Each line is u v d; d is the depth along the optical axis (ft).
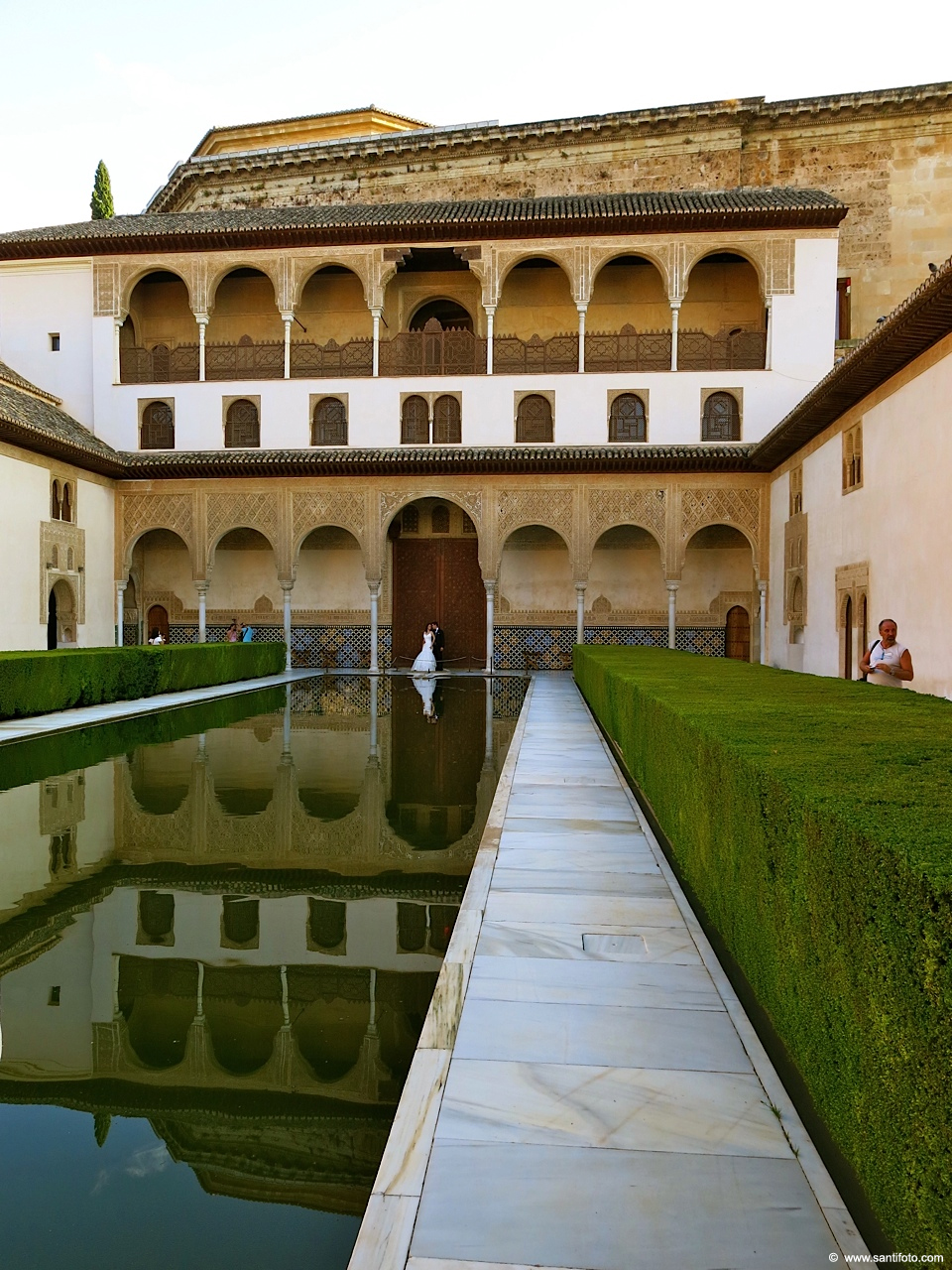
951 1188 4.94
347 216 61.77
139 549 70.33
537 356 63.67
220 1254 7.05
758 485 59.00
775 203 57.31
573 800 20.35
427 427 61.93
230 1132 8.66
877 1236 6.31
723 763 11.17
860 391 38.19
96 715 37.45
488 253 60.39
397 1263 6.02
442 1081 8.32
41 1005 11.31
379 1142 8.53
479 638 68.39
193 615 70.28
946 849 5.71
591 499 59.93
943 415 30.14
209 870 16.93
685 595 65.98
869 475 37.96
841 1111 6.82
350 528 61.77
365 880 16.31
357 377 62.03
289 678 59.21
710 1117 7.75
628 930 12.20
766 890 9.12
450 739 33.37
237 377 64.80
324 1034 10.55
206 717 40.04
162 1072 9.73
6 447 50.11
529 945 11.68
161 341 70.28
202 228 61.36
